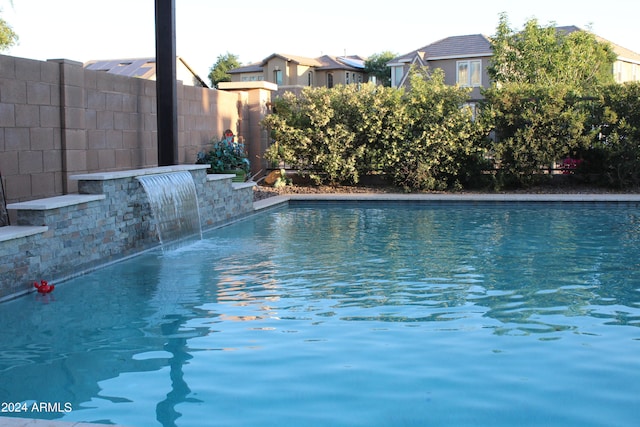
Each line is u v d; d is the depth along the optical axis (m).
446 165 16.47
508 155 16.31
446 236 10.41
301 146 16.66
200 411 3.93
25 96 8.83
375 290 6.93
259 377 4.48
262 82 17.41
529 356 4.89
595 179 16.88
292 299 6.57
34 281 6.92
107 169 11.12
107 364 4.76
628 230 10.91
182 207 10.03
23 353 5.01
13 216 8.60
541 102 15.85
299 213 13.59
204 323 5.76
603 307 6.26
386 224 11.84
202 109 15.00
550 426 3.72
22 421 3.21
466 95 16.41
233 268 8.09
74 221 7.60
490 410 3.94
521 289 6.96
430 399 4.10
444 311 6.11
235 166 14.70
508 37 27.22
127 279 7.50
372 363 4.74
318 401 4.07
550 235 10.44
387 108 16.25
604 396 4.15
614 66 36.72
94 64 40.12
